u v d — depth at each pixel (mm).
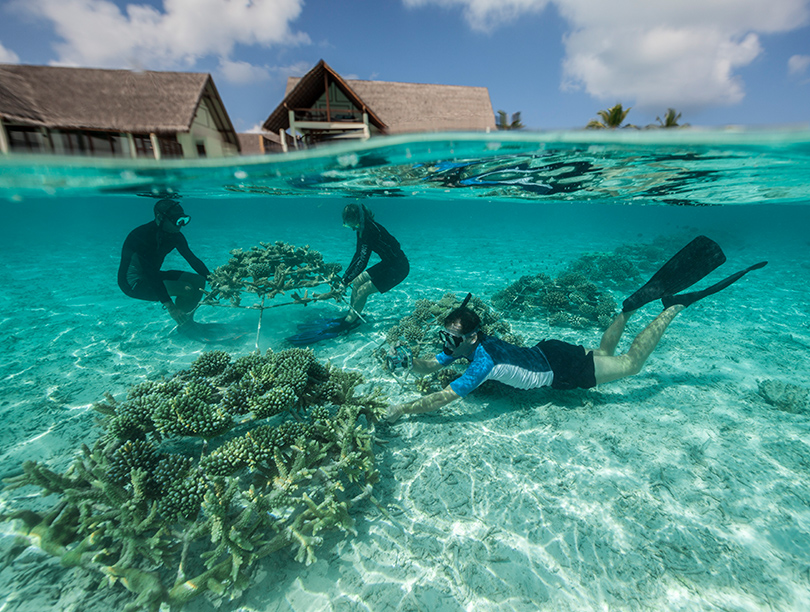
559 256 16109
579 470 3219
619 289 9766
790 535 2566
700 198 10898
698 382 4824
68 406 4340
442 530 2646
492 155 6016
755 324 7203
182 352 5891
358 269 6367
